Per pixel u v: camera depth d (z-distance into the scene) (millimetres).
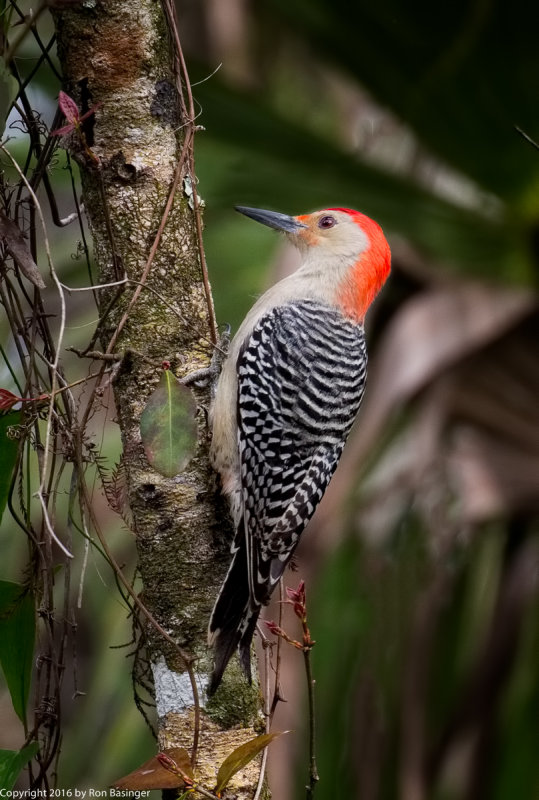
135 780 6008
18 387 6773
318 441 8188
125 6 7023
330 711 11133
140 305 7102
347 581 11195
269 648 7398
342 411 8367
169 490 7105
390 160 12547
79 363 11172
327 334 8492
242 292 10984
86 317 11273
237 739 6906
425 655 11500
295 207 11398
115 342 6953
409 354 11250
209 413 7461
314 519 11141
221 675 6754
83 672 12398
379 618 11180
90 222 7148
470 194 11914
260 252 11133
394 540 11250
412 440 11453
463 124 10664
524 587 11969
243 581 7246
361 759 11203
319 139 11086
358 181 11273
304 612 6227
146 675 7176
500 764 11656
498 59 10047
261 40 13039
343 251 8898
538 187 10914
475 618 11867
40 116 6988
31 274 6598
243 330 8508
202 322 7246
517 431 11539
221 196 11320
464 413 11539
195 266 7234
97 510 11195
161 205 7078
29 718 10797
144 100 7062
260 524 7762
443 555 11328
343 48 10789
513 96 10281
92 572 11117
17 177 7637
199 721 6617
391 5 10062
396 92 10812
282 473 7969
